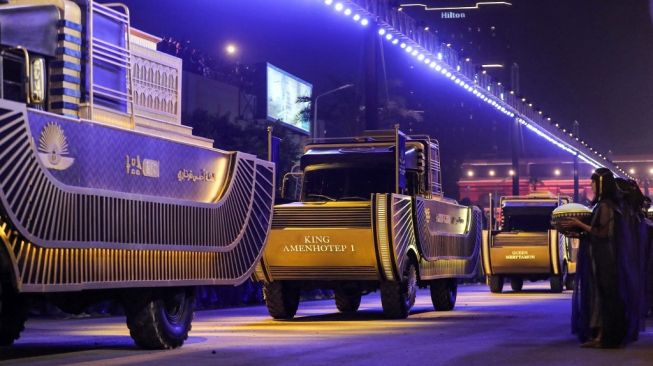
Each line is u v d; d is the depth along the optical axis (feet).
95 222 37.55
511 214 123.85
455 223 79.00
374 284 67.72
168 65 44.60
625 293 41.70
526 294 115.44
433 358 37.99
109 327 59.62
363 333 51.85
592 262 41.93
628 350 41.01
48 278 35.42
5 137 33.14
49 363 37.09
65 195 36.01
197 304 83.76
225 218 46.78
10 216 33.27
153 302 42.06
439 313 72.02
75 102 38.09
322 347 42.98
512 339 46.78
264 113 181.16
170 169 42.86
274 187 51.60
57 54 37.55
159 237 41.57
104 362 37.27
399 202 64.49
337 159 69.26
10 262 33.83
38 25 36.63
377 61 111.34
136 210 40.09
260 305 93.86
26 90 35.99
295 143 142.51
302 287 66.54
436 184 76.64
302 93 207.41
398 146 67.87
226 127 135.85
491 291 120.78
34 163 34.50
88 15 38.78
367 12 108.37
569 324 57.77
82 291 41.57
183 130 45.14
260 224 50.03
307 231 63.93
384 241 62.90
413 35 131.13
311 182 69.21
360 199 67.05
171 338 42.78
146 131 42.37
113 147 38.91
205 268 45.32
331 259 64.03
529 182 417.08
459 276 79.10
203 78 163.02
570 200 126.93
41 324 62.75
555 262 117.29
